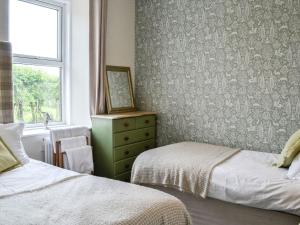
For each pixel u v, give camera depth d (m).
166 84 3.75
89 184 1.79
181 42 3.59
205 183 2.37
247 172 2.28
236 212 2.25
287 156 2.30
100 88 3.46
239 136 3.26
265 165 2.48
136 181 2.76
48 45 3.30
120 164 3.29
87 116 3.48
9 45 2.60
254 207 2.14
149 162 2.71
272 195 2.04
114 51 3.68
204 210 2.42
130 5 3.88
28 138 2.85
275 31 2.96
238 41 3.18
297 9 2.83
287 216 2.01
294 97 2.91
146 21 3.86
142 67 3.94
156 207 1.49
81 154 3.02
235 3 3.17
